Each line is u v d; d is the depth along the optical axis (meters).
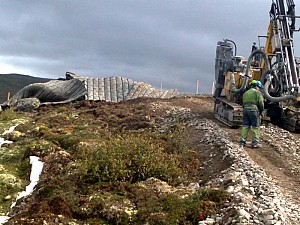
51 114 26.22
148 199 10.54
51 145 16.92
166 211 9.81
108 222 9.91
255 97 14.62
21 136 20.20
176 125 19.00
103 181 11.92
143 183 11.75
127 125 21.05
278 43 17.41
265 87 17.23
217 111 20.00
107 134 18.97
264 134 16.20
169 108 24.12
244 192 10.18
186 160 13.78
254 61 19.69
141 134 17.52
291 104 17.25
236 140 15.46
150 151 13.08
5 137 20.20
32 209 10.51
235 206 9.27
